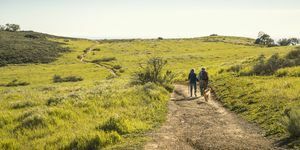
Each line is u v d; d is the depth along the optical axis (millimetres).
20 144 13945
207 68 56906
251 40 191500
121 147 13328
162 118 18703
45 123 16641
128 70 83500
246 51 102688
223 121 17859
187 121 18281
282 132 14180
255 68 34531
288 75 29406
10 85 74688
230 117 18734
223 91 27516
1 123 16953
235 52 102625
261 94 21875
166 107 22312
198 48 133125
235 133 15227
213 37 199250
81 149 13180
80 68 95188
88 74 83062
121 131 15359
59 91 35219
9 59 116750
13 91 37844
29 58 118125
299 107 16406
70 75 82812
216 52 107750
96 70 88875
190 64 85625
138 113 19156
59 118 17641
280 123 14734
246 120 17562
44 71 92500
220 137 14711
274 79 28438
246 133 15086
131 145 13570
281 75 30047
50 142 13945
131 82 34094
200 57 96875
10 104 22969
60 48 141500
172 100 25859
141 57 111438
